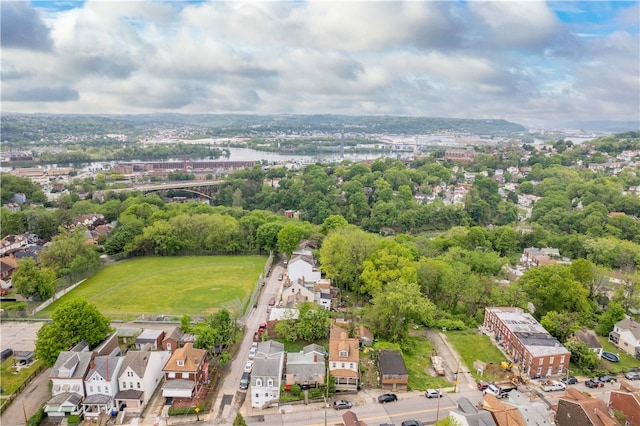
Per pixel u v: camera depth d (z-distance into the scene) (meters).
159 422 73.62
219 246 170.88
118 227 181.88
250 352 94.25
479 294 116.00
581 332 97.88
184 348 82.88
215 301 123.44
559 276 113.06
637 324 101.56
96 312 91.69
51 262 136.25
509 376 87.62
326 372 83.25
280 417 74.31
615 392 74.06
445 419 67.12
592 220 199.38
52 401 74.06
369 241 130.50
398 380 82.31
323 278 135.38
